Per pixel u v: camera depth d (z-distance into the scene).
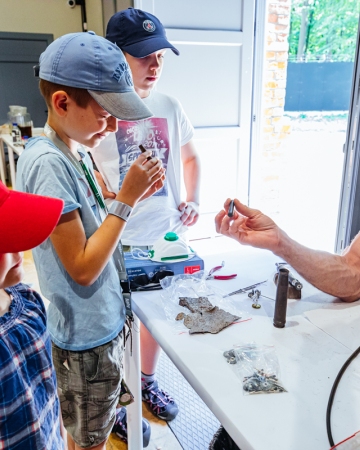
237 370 0.86
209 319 1.04
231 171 3.00
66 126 0.96
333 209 3.98
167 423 1.66
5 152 5.04
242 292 1.20
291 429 0.71
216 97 2.73
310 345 0.95
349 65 6.27
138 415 1.36
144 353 1.65
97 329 1.05
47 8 5.08
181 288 1.20
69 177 0.94
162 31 1.52
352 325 1.04
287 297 1.07
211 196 3.00
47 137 0.99
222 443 1.07
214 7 2.53
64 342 1.04
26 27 5.08
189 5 2.46
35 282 2.81
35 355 0.73
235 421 0.73
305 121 6.56
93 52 0.90
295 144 6.02
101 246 0.93
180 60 2.54
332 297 1.18
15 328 0.71
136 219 1.61
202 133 2.74
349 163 2.32
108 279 1.07
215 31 2.55
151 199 1.63
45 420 0.75
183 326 1.03
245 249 1.51
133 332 1.25
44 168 0.90
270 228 1.15
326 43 6.61
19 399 0.68
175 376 1.95
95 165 1.64
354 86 2.22
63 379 1.08
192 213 1.74
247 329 1.02
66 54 0.89
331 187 4.54
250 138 3.00
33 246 0.56
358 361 0.89
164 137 1.63
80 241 0.92
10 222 0.55
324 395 0.80
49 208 0.58
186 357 0.91
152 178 1.00
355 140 2.26
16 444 0.68
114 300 1.09
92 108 0.93
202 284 1.22
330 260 1.15
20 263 0.62
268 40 3.23
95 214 1.08
